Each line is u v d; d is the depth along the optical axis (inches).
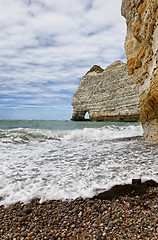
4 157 210.1
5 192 111.9
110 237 70.7
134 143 296.2
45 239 71.5
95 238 70.6
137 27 285.3
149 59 258.7
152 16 228.2
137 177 128.9
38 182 126.7
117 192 108.0
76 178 132.9
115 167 157.9
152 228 74.0
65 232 75.5
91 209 91.9
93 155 215.0
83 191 110.7
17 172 151.2
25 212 90.4
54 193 109.0
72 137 420.5
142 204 94.0
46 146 297.1
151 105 269.6
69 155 218.8
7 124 765.9
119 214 86.4
